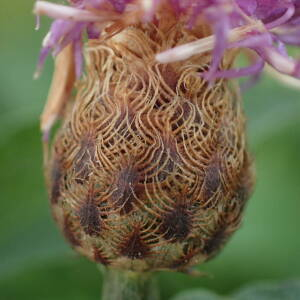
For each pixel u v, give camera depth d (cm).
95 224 7
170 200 7
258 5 7
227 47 6
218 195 7
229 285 11
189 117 7
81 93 7
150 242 7
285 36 7
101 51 7
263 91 10
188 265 7
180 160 7
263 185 12
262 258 11
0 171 9
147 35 7
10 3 13
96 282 10
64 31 7
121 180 7
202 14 6
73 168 7
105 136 7
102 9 7
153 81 7
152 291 8
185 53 6
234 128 7
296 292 8
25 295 10
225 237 7
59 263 10
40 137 9
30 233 9
